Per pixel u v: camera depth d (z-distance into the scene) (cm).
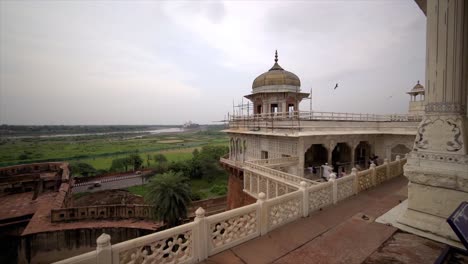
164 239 391
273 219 559
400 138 1978
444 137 520
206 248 437
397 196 819
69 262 300
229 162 2158
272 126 1781
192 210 2994
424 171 526
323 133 1622
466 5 526
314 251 455
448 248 372
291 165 1575
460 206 351
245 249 467
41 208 2186
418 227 522
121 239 1725
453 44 518
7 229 1983
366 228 552
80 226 1741
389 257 424
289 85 2389
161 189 1720
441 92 532
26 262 1591
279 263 417
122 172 6091
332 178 755
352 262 413
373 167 973
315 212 671
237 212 485
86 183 5225
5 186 2808
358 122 1972
